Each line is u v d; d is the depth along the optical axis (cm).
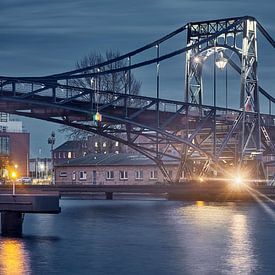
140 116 11850
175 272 4706
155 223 7731
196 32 12781
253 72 12694
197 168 12556
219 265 4944
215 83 12369
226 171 12462
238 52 12550
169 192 12244
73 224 7638
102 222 7875
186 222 7831
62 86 10362
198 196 12288
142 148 12188
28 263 4984
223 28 12656
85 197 13912
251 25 12681
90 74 11212
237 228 7194
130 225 7506
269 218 8312
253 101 12700
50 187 12450
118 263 5022
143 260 5144
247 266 4903
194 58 12775
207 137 12450
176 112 11731
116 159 16750
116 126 15450
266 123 13412
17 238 6269
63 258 5200
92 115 10794
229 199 12206
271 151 13575
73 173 17238
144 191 12250
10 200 6319
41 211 6184
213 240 6222
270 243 6028
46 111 11138
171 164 15500
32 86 10138
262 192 12225
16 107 10725
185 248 5725
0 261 5041
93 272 4703
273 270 4769
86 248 5703
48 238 6316
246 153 12662
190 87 12788
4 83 9806
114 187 12356
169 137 11694
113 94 11044
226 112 12688
